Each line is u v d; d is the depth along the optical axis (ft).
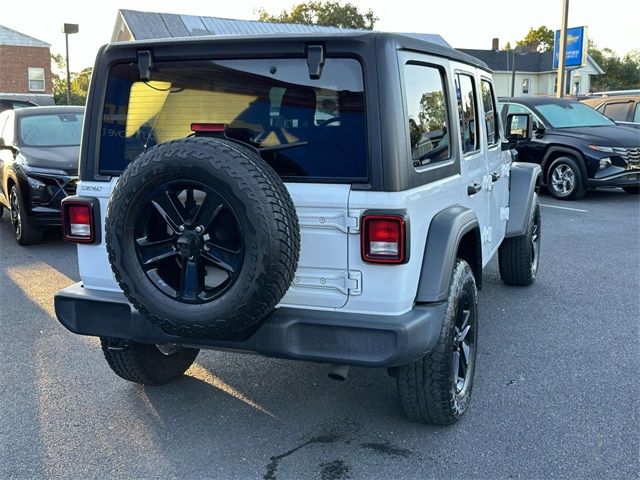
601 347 15.96
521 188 19.74
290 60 10.36
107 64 11.35
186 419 12.39
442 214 11.24
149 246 9.99
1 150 30.50
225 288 9.50
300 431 11.91
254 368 14.75
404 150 9.85
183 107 11.20
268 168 9.55
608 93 58.75
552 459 10.87
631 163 37.19
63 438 11.66
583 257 25.32
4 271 23.84
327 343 10.00
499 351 15.71
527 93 185.57
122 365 13.00
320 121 10.16
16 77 131.85
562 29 70.90
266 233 9.09
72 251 27.25
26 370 14.71
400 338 9.73
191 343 10.77
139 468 10.72
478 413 12.50
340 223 9.87
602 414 12.42
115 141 11.50
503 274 21.06
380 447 11.32
